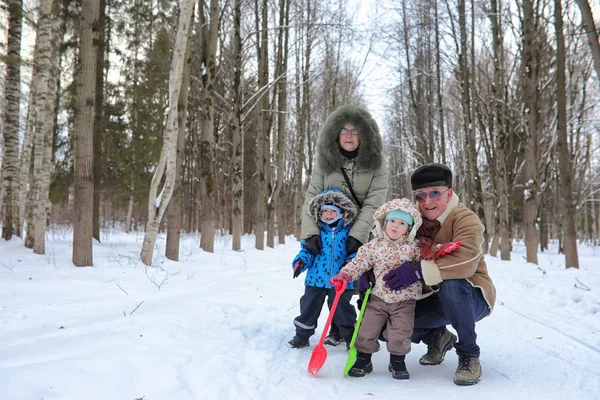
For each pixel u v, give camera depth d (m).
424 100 19.70
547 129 15.03
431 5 16.95
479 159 24.69
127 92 15.57
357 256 3.14
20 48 9.17
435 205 3.08
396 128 26.31
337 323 3.55
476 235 2.92
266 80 16.42
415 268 2.89
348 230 3.57
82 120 6.64
